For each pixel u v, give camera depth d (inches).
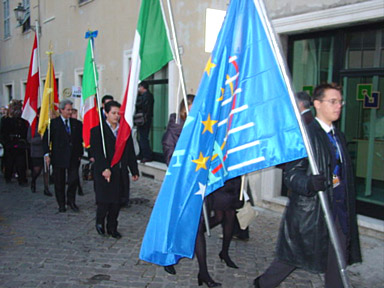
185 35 293.3
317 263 96.7
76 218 218.1
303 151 90.1
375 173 200.7
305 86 229.3
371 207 200.4
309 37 222.1
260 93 94.0
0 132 313.7
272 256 163.9
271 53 92.0
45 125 243.4
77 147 231.8
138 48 125.4
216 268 150.7
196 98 98.5
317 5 202.1
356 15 185.0
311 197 96.9
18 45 650.2
